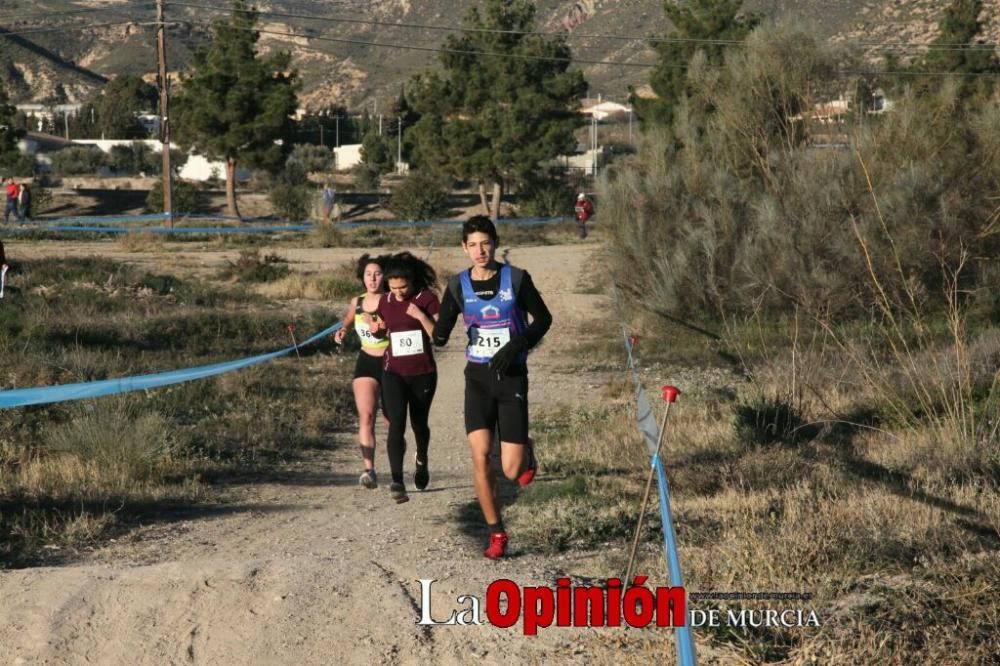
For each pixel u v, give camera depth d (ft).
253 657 16.93
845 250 61.82
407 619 18.08
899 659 15.93
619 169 76.74
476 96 174.60
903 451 30.09
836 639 16.60
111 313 71.05
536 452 36.94
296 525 27.37
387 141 323.16
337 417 47.11
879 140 66.95
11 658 16.93
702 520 24.16
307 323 71.97
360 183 254.27
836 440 32.81
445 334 21.54
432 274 26.63
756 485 27.53
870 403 37.14
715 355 60.49
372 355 29.22
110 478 31.71
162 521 27.84
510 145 172.86
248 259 100.53
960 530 21.72
